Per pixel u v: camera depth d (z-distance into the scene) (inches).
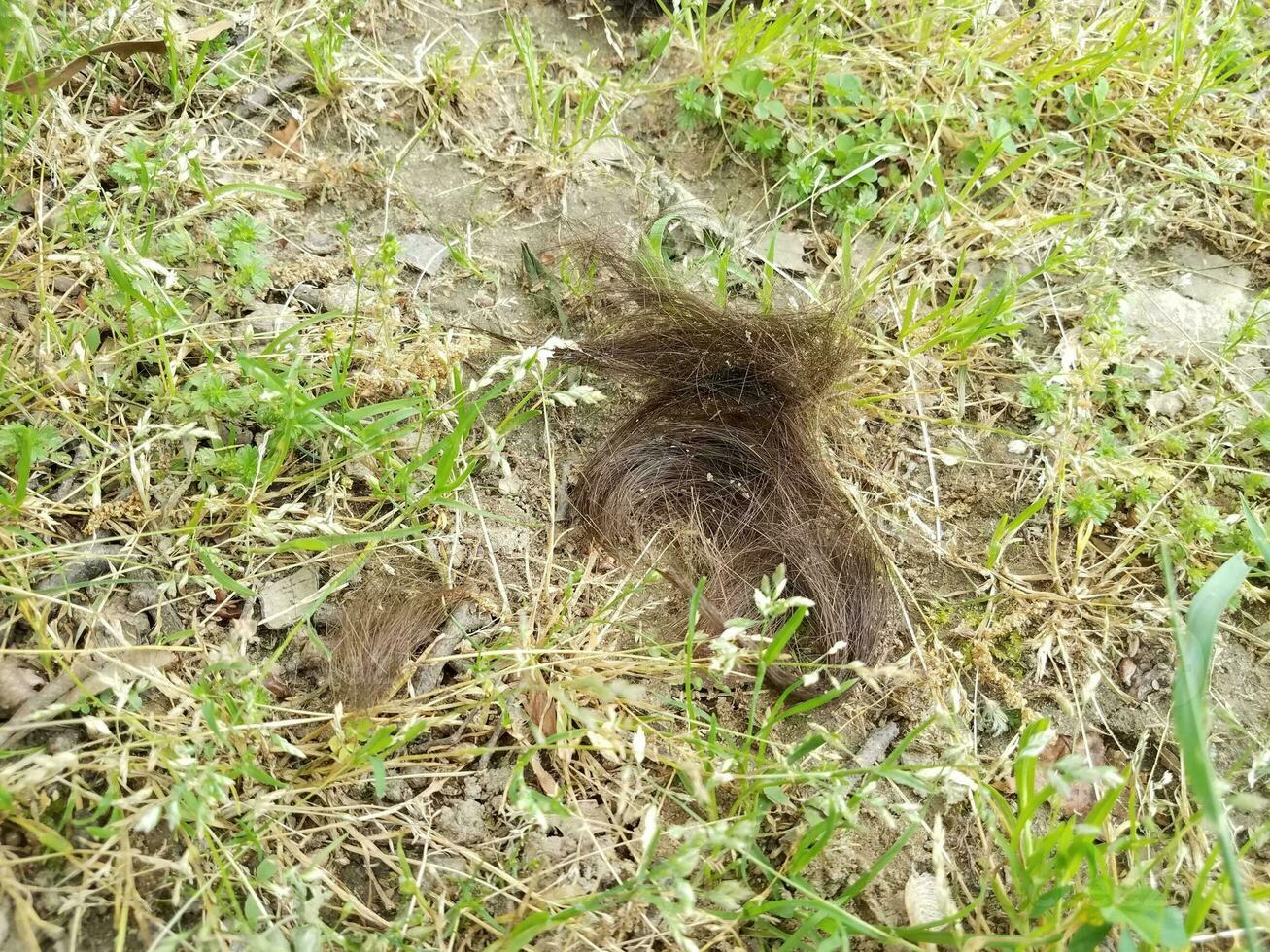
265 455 15.1
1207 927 13.4
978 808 13.5
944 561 15.9
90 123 16.9
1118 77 19.3
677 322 16.8
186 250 15.9
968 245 17.7
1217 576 12.5
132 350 15.1
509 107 18.6
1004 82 19.0
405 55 18.8
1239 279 18.3
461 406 14.4
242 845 12.9
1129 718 15.1
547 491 15.9
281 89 18.0
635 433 16.2
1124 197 18.6
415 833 13.6
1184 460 16.5
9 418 14.7
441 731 14.0
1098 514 15.7
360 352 16.0
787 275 17.9
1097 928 12.1
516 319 17.0
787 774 12.7
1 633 13.6
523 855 13.6
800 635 15.3
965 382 17.2
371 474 15.3
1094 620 15.5
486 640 14.7
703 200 18.4
